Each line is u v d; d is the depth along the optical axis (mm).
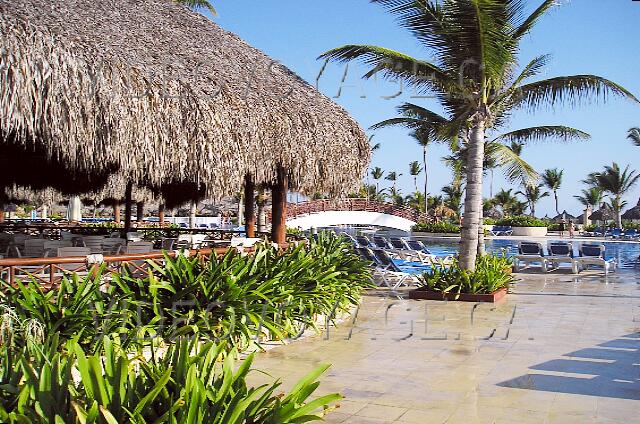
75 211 29500
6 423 3561
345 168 12625
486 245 35719
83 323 6359
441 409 5699
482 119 13484
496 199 85125
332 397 4133
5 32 6926
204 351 4402
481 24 11961
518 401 5949
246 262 9219
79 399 3809
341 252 12703
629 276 18469
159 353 6977
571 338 9031
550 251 19859
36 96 6973
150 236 20969
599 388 6414
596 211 70062
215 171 9211
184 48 11172
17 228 21484
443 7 12438
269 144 10453
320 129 11789
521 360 7641
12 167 15875
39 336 5477
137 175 9906
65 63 7328
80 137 7570
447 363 7473
